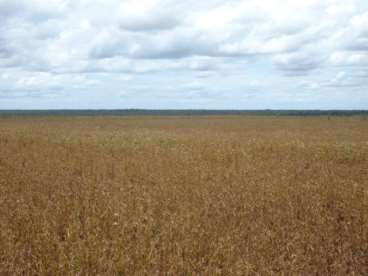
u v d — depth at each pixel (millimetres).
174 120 73062
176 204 8438
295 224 7238
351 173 12766
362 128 42281
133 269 5309
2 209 7941
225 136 26781
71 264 5191
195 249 5973
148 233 6547
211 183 10727
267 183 10609
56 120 69250
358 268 5734
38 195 9133
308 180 11281
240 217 7715
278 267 5559
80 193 9281
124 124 54125
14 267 5293
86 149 18234
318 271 5590
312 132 34562
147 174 11961
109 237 6543
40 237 6270
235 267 5297
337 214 8281
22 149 18000
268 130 38688
